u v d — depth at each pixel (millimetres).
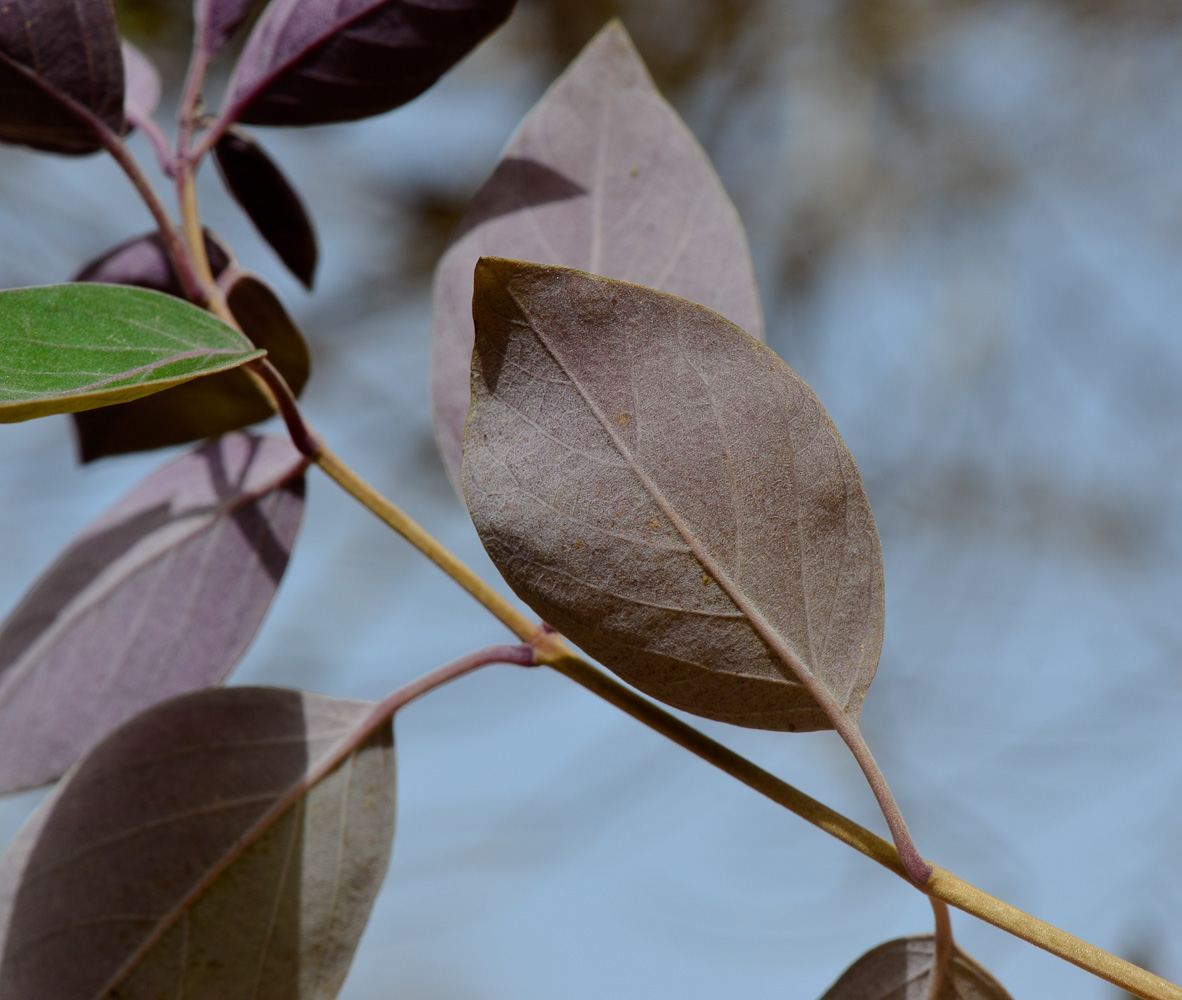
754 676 436
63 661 477
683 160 489
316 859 463
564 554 431
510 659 458
